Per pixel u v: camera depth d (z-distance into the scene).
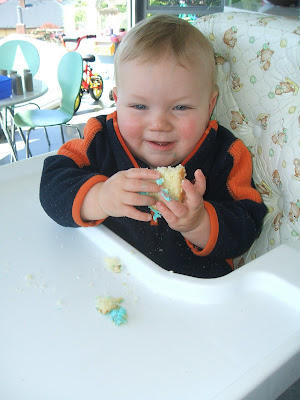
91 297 0.53
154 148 0.80
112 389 0.40
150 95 0.74
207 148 0.87
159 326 0.48
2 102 2.32
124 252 0.61
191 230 0.71
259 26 0.79
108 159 0.89
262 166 0.85
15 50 3.14
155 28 0.76
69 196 0.68
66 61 2.81
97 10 4.84
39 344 0.45
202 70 0.77
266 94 0.80
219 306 0.52
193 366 0.43
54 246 0.65
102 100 4.17
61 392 0.40
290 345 0.43
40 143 3.12
